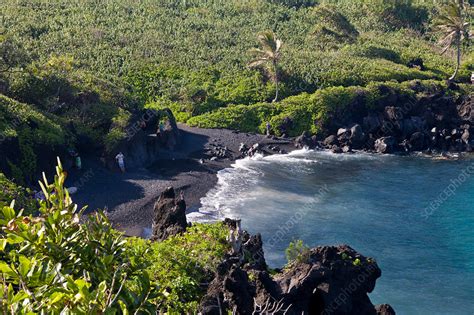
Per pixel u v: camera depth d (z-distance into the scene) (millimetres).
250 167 59594
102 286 10328
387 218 47375
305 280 23422
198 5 114625
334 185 55375
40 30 85875
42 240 11805
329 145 69188
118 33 89688
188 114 72750
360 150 69000
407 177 58906
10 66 56469
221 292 21891
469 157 67375
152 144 58312
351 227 45188
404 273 37875
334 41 101938
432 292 35500
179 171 55531
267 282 22719
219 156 61469
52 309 9898
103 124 56406
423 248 41781
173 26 97500
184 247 26422
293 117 72125
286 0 122750
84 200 45125
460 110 75125
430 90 78500
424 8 125812
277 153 65500
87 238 12688
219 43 92438
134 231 41031
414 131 71562
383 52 97875
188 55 85625
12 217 11922
